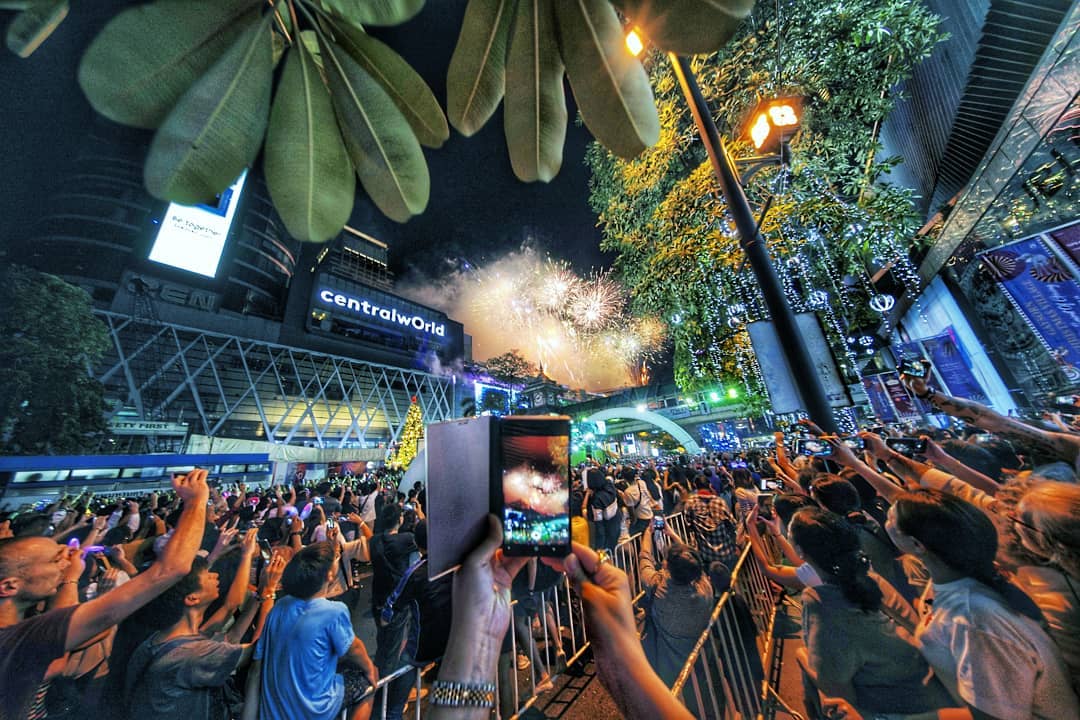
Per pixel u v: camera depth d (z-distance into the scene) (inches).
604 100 42.7
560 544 36.0
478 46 43.6
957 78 338.0
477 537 36.4
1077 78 214.8
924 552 66.0
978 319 372.5
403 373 2480.3
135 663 80.2
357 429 2192.4
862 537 110.7
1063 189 256.2
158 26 31.1
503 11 43.2
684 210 385.4
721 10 35.9
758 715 115.3
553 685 148.7
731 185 156.8
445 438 36.1
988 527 61.9
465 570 34.9
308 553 99.1
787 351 143.1
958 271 378.6
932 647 63.3
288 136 36.8
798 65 314.5
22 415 894.4
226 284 1924.2
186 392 1702.8
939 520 63.5
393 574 146.7
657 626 122.3
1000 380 360.8
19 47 31.0
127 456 842.8
